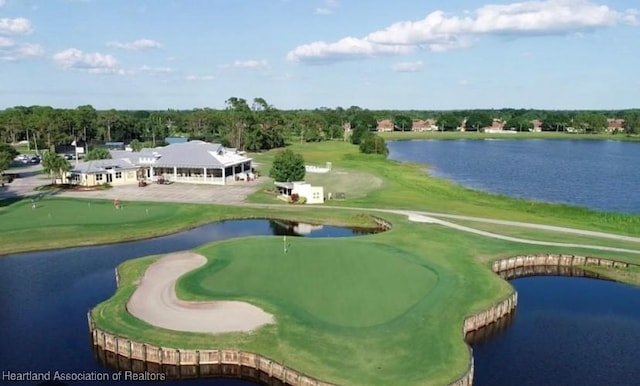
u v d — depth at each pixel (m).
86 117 178.12
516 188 105.69
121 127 194.00
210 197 84.00
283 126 196.62
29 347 33.72
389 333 33.47
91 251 55.84
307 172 114.56
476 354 33.81
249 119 168.88
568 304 43.12
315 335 33.03
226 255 50.00
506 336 36.66
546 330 37.78
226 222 70.94
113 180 95.69
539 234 61.75
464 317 36.66
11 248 55.53
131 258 53.22
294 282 42.62
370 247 53.41
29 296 42.44
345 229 67.75
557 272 52.09
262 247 52.97
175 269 46.06
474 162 152.00
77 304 40.75
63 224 64.62
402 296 39.91
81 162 104.75
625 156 171.50
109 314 36.28
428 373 28.70
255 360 30.75
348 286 41.88
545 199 94.19
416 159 159.75
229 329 33.81
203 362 31.27
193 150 100.44
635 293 45.75
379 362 29.83
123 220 67.44
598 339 36.16
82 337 35.25
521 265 52.62
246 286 41.53
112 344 32.84
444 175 123.25
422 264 47.97
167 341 32.22
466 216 71.38
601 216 72.81
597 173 128.75
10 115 175.75
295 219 71.19
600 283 48.56
